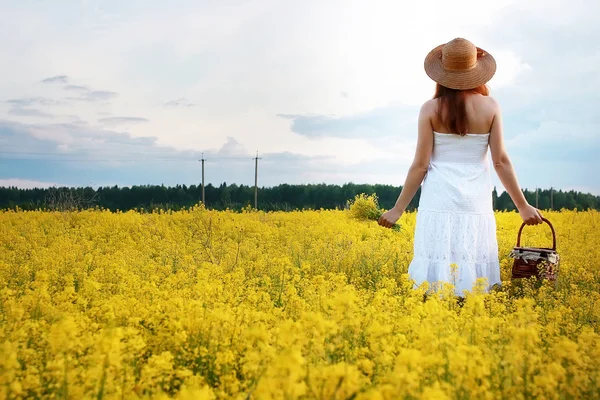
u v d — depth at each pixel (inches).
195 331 155.5
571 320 192.2
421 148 253.0
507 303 232.1
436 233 247.6
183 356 143.5
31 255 369.7
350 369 96.7
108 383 112.0
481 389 108.6
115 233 562.3
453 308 212.4
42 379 121.7
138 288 235.0
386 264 335.6
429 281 247.6
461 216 245.6
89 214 698.2
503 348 131.9
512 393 113.9
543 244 444.5
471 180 246.7
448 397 99.1
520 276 273.7
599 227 593.0
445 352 121.2
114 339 112.4
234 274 253.4
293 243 453.1
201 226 612.7
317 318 117.9
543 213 728.3
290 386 91.0
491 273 250.5
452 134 247.4
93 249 444.5
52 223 631.2
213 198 1504.7
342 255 369.4
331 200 1460.4
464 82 245.3
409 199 258.2
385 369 126.4
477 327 149.5
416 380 99.1
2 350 119.3
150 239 512.7
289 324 124.7
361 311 174.4
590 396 115.9
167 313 175.8
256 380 117.0
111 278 293.7
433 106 249.8
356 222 623.5
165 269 320.8
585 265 333.4
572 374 119.9
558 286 274.2
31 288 267.4
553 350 133.9
